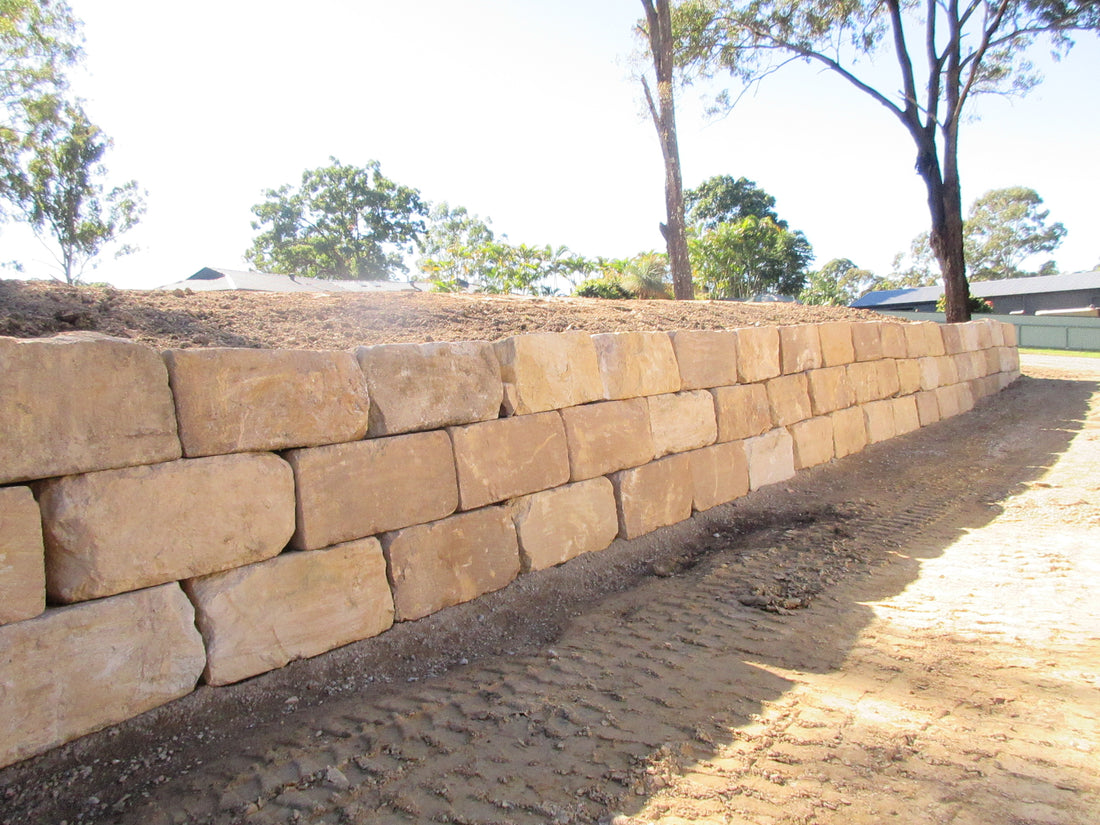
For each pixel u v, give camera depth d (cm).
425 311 657
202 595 317
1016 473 800
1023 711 298
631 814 242
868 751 273
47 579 281
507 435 458
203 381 321
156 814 251
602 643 391
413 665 368
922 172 1583
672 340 612
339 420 371
